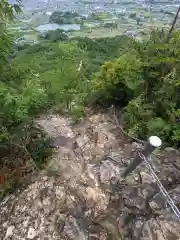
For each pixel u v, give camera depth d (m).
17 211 3.15
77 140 4.11
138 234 2.79
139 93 4.46
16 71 3.89
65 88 5.25
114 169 3.51
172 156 3.72
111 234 2.84
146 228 2.81
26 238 2.89
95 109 5.01
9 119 3.35
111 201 3.17
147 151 2.76
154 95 4.35
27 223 3.02
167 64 4.35
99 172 3.50
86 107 5.10
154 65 4.43
